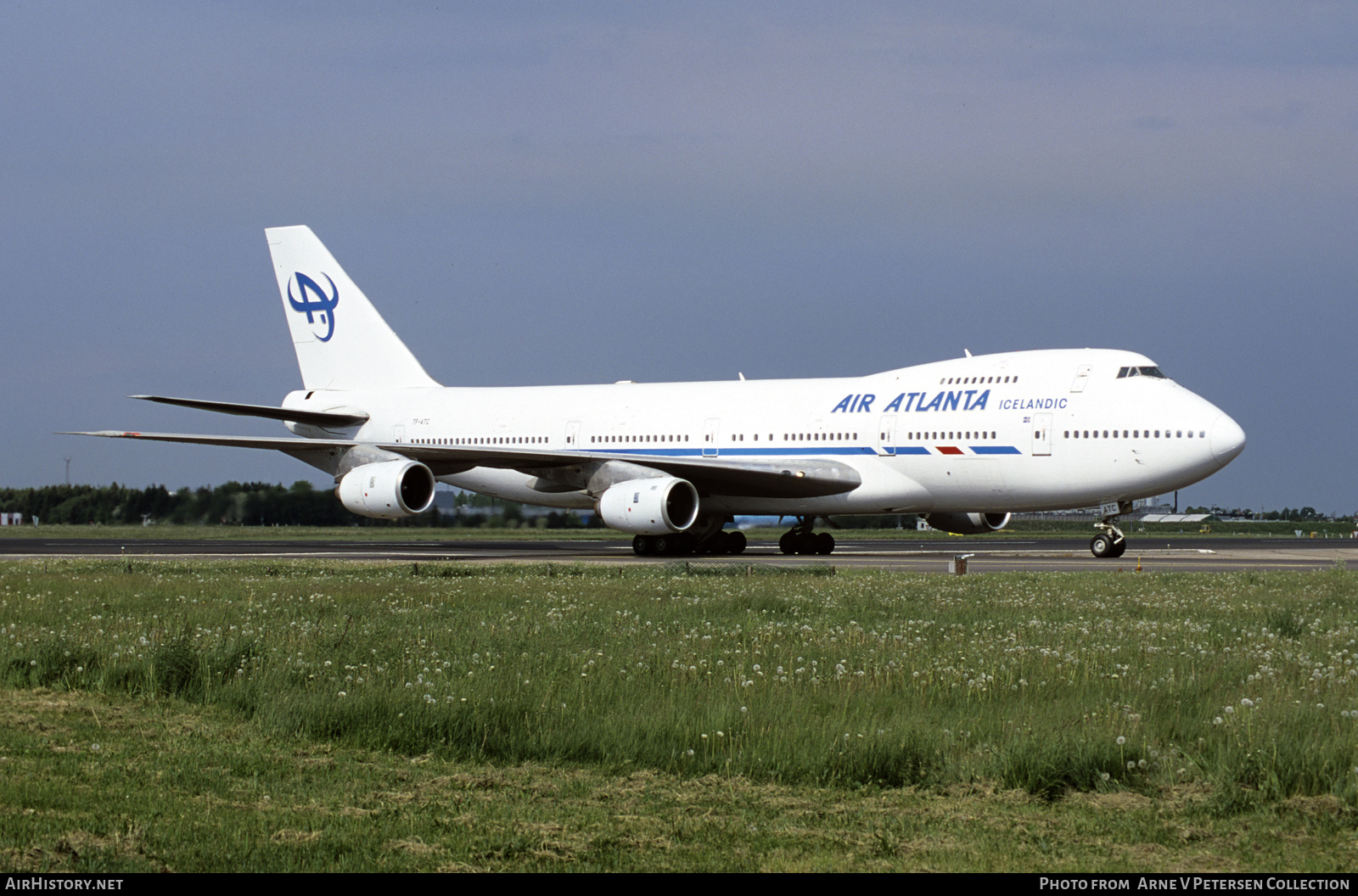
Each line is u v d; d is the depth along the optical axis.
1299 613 30.03
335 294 80.56
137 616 29.75
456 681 19.23
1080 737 15.29
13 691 20.14
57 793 13.67
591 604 32.56
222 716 18.39
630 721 16.64
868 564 56.09
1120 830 12.85
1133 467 55.66
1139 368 57.47
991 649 22.72
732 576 44.22
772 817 13.36
